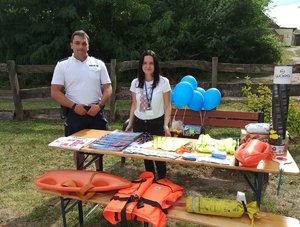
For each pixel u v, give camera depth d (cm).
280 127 272
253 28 1317
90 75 361
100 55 1301
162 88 349
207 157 272
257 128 296
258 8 1352
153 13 1330
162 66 695
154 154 282
